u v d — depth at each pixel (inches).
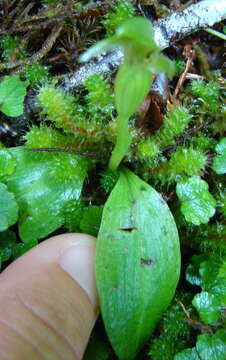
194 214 2.9
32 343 2.5
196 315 3.0
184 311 3.0
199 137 3.2
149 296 2.6
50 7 3.5
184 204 3.0
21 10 3.5
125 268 2.6
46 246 2.8
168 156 3.2
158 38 3.4
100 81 3.0
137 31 1.8
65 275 2.7
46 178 3.2
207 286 3.0
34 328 2.5
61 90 3.1
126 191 2.8
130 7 3.4
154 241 2.7
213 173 3.3
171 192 3.2
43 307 2.6
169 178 3.1
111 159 2.8
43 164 3.2
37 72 3.3
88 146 3.1
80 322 2.6
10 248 3.1
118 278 2.6
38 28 3.5
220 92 3.4
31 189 3.1
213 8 3.4
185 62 3.6
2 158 3.2
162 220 2.7
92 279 2.7
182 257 3.3
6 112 3.1
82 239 2.8
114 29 3.4
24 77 3.4
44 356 2.5
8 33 3.5
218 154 3.1
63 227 3.3
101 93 3.0
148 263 2.6
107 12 3.5
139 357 3.1
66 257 2.7
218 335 2.9
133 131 3.1
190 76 3.5
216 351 2.8
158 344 3.0
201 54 3.6
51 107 3.0
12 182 3.1
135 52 1.9
